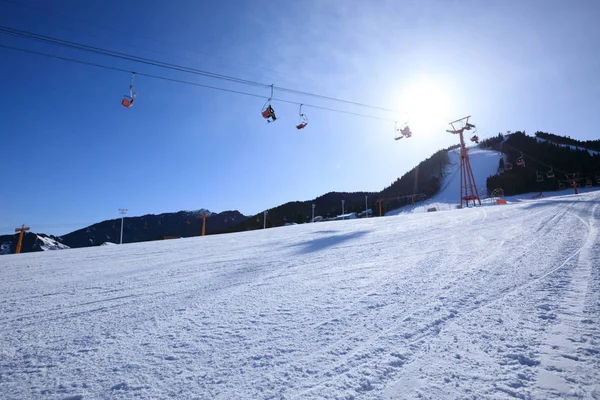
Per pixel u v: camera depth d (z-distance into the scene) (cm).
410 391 184
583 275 395
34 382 222
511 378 189
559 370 192
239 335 290
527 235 781
